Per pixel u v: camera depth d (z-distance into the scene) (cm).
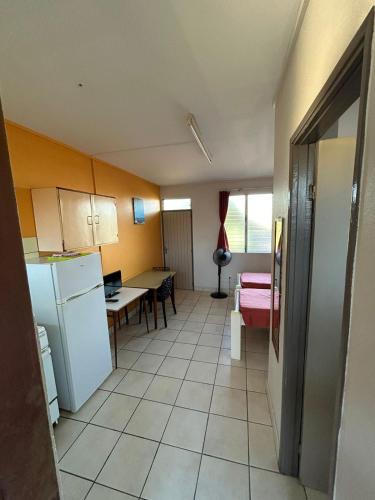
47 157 242
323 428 134
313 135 109
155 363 271
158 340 324
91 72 141
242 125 222
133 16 104
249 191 503
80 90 159
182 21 107
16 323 41
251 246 521
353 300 55
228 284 543
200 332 346
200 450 166
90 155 305
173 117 203
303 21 105
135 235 430
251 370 255
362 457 50
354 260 55
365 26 49
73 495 140
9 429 39
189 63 136
